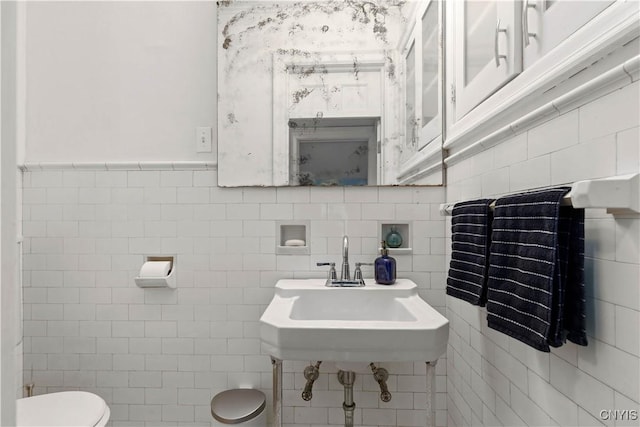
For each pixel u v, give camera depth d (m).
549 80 0.76
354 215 1.47
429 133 1.46
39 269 1.51
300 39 1.48
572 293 0.66
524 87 0.87
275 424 1.05
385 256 1.38
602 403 0.65
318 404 1.45
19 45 1.54
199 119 1.54
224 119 1.49
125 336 1.50
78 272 1.51
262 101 1.48
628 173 0.59
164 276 1.42
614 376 0.62
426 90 1.46
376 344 0.92
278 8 1.49
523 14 0.85
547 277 0.66
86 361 1.50
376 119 1.47
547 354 0.81
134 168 1.51
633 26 0.57
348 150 1.47
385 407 1.45
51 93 1.54
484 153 1.11
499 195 1.02
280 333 0.93
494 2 1.03
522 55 0.89
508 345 0.98
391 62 1.47
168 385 1.49
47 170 1.52
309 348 0.93
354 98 1.47
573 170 0.72
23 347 1.50
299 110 1.48
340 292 1.28
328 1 1.48
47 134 1.54
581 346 0.70
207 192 1.50
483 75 1.09
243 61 1.49
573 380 0.73
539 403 0.84
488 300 0.87
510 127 0.93
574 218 0.67
